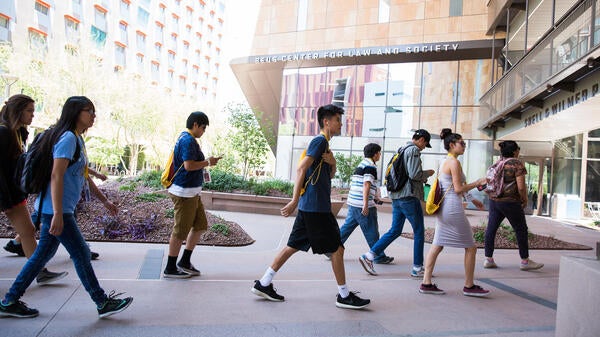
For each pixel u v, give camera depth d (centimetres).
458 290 492
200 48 7069
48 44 3381
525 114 1655
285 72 2634
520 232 629
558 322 287
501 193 624
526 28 1455
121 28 4769
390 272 574
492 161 2191
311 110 2561
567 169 1927
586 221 1728
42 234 332
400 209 563
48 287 409
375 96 2422
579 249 875
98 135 2912
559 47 1147
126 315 349
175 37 6250
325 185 395
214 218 815
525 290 510
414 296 457
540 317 405
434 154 2291
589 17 969
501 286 522
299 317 371
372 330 349
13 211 394
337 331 343
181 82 6575
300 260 618
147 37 5384
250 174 1852
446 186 469
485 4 2219
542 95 1345
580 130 1689
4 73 2438
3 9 3098
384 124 2392
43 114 2545
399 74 2383
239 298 415
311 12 2592
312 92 2569
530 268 630
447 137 481
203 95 7288
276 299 412
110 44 4556
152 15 5509
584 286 259
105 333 309
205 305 387
